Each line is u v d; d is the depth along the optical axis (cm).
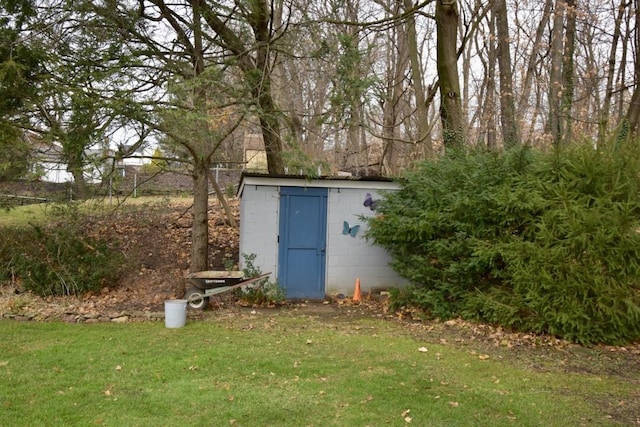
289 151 1070
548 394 521
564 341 726
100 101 808
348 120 1034
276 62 1158
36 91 829
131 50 911
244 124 1080
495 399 498
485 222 848
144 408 460
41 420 432
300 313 920
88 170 860
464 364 615
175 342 690
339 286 1082
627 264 713
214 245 1339
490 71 1939
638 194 748
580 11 1545
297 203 1070
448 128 1254
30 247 1106
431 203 911
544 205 773
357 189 1086
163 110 830
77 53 898
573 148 819
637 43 1639
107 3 912
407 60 2064
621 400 511
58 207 1089
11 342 680
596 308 714
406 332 774
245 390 508
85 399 480
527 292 762
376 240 970
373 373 568
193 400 479
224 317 865
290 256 1067
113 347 661
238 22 1061
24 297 977
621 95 1791
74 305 945
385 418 448
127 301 995
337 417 448
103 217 1366
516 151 870
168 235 1355
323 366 591
